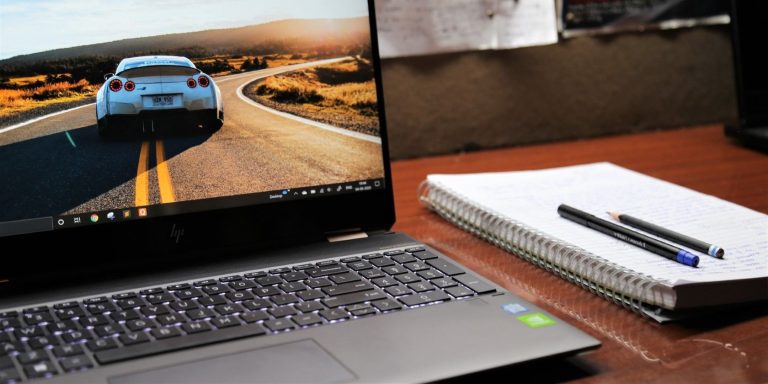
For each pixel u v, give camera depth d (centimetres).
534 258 74
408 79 117
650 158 112
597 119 128
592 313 63
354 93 78
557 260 71
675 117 131
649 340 57
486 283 64
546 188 90
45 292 64
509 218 78
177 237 71
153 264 70
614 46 126
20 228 67
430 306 60
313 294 62
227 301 61
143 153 71
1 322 57
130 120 71
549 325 56
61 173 68
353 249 73
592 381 52
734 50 113
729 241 70
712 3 130
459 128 121
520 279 71
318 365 50
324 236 77
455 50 118
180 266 70
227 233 73
